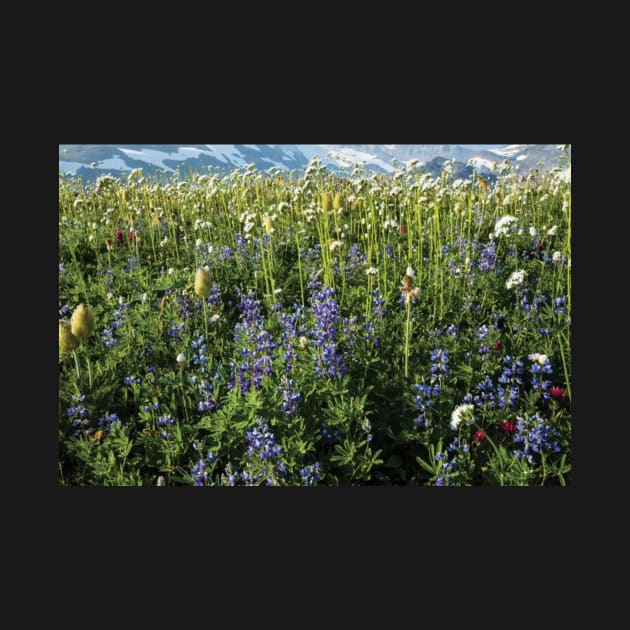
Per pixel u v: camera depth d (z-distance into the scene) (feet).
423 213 23.45
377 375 13.25
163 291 19.21
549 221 21.86
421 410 12.32
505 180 24.64
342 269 18.53
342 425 11.76
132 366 14.48
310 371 12.69
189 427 12.11
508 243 20.90
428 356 14.19
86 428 12.33
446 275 18.58
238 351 14.37
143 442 12.01
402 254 20.80
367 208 23.16
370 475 11.18
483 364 13.46
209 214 26.96
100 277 20.03
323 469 11.25
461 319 16.03
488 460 11.33
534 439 10.58
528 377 13.53
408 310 13.20
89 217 27.14
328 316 12.89
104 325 16.38
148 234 25.07
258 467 10.44
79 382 13.07
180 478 11.24
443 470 10.39
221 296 18.88
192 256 22.21
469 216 20.02
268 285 18.83
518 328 14.53
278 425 11.62
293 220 25.03
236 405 12.05
